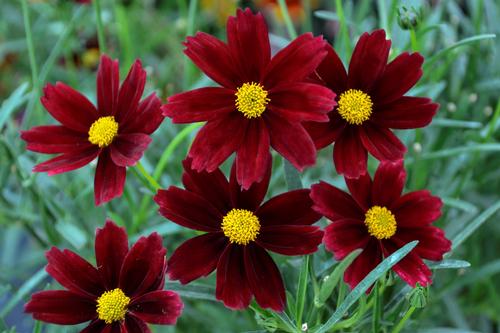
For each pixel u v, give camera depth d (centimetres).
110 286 38
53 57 54
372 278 37
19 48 71
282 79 38
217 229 39
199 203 39
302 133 38
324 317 42
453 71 55
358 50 39
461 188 51
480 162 53
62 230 49
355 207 39
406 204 40
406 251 37
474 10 57
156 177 46
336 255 38
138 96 40
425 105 39
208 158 38
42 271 48
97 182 39
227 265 38
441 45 60
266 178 39
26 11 51
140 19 71
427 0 60
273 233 39
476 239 52
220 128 38
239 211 39
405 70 39
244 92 38
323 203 39
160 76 65
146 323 37
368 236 39
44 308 38
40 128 41
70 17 63
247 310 46
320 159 54
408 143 50
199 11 77
